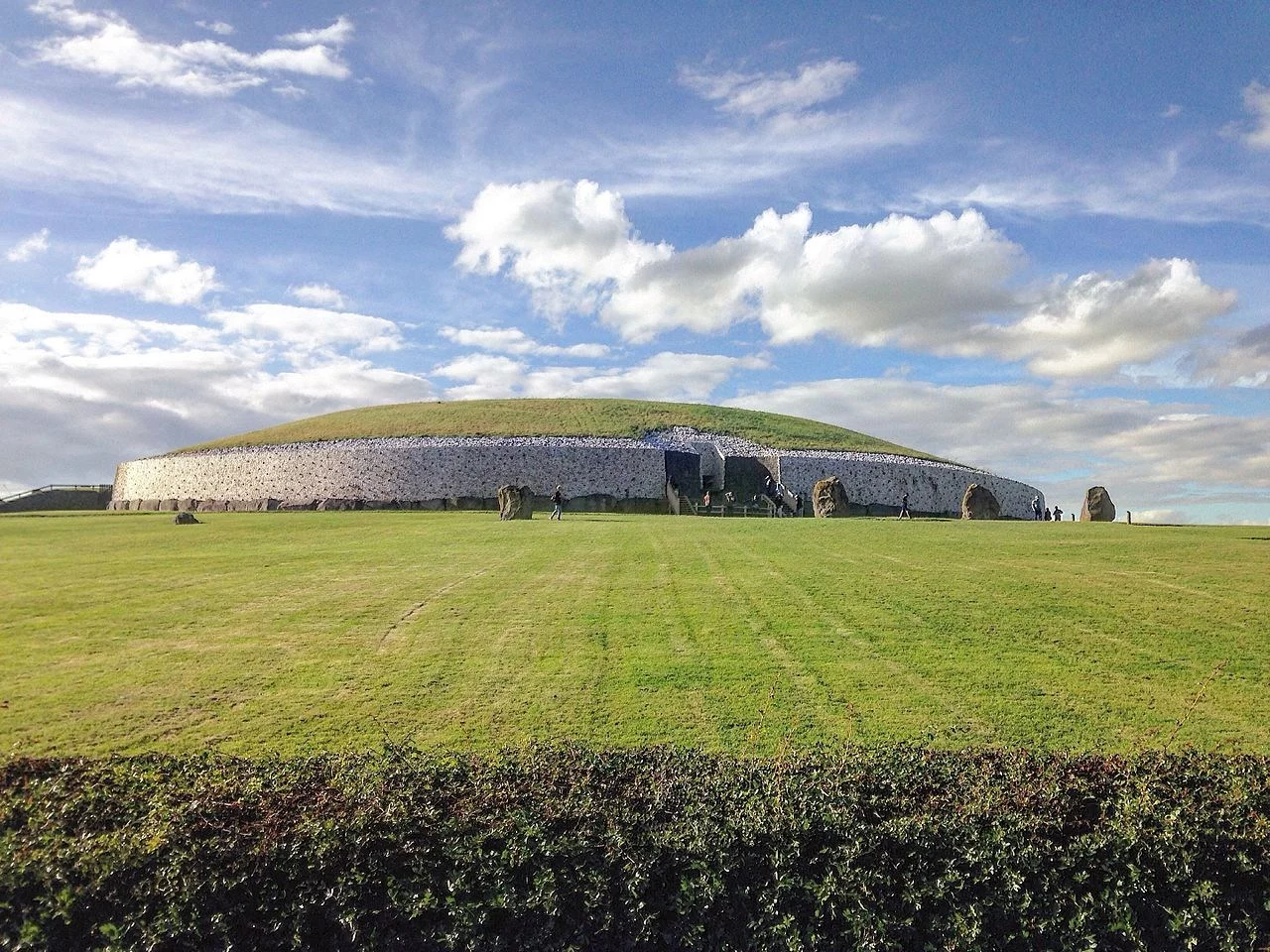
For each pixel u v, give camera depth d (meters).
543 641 13.85
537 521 34.94
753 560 21.52
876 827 6.70
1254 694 11.36
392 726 10.28
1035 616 15.27
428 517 39.12
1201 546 22.92
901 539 25.88
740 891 6.46
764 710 10.80
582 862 6.46
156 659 12.87
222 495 58.09
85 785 7.46
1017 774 7.59
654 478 58.31
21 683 11.76
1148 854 6.64
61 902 6.15
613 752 8.27
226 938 6.23
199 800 7.02
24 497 64.06
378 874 6.39
